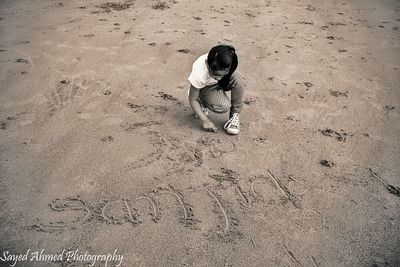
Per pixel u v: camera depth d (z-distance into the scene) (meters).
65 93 3.26
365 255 1.96
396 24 5.21
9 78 3.45
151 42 4.29
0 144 2.61
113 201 2.20
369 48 4.43
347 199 2.30
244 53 4.14
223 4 5.67
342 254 1.96
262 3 5.80
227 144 2.72
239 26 4.88
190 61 3.89
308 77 3.71
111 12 5.18
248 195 2.29
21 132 2.75
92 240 1.96
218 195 2.28
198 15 5.18
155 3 5.57
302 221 2.14
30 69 3.62
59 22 4.77
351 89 3.54
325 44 4.48
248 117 3.04
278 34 4.70
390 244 2.03
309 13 5.49
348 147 2.75
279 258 1.92
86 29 4.58
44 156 2.52
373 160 2.63
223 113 3.03
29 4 5.38
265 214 2.17
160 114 3.03
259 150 2.67
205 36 4.51
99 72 3.61
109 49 4.08
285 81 3.62
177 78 3.56
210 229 2.06
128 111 3.05
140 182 2.35
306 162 2.58
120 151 2.60
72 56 3.90
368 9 5.75
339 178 2.46
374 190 2.38
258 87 3.48
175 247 1.95
